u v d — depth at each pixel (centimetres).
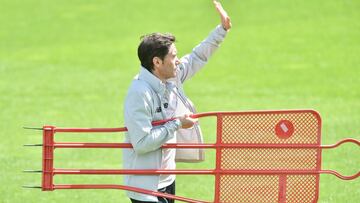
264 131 2452
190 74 2650
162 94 2425
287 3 9800
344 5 9506
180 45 8381
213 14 9725
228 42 8412
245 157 2461
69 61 8112
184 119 2408
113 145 2417
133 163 2439
